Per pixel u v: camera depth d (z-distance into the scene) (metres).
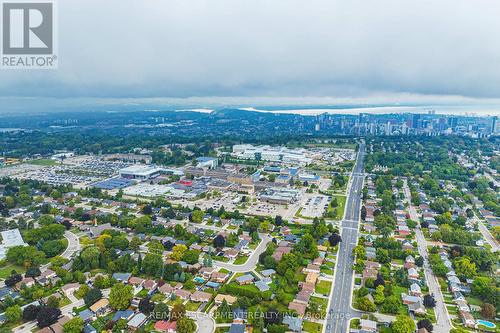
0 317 192.00
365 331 187.75
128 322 190.88
